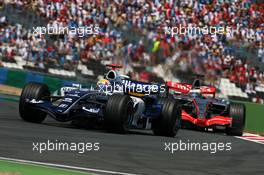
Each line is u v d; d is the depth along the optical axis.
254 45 102.25
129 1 103.00
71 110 38.78
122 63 96.56
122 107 38.50
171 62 99.81
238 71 98.25
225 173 27.22
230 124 55.00
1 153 25.36
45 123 42.22
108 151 30.17
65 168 23.09
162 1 105.25
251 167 30.88
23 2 93.88
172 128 43.50
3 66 89.81
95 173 22.67
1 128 35.09
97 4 100.44
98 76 93.12
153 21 102.50
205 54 100.56
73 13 97.31
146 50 99.12
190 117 54.78
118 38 97.88
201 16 106.00
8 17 92.25
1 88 84.00
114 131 39.47
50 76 85.94
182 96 57.09
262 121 67.81
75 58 92.06
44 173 21.17
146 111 43.44
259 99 96.25
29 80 83.69
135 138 38.47
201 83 98.00
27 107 40.16
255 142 50.03
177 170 26.44
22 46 91.06
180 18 104.81
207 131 57.41
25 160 24.09
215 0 108.56
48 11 95.44
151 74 98.44
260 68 98.81
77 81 84.62
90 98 40.06
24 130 35.41
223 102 57.66
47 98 40.94
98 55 94.25
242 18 107.19
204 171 27.12
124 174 23.23
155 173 24.73
